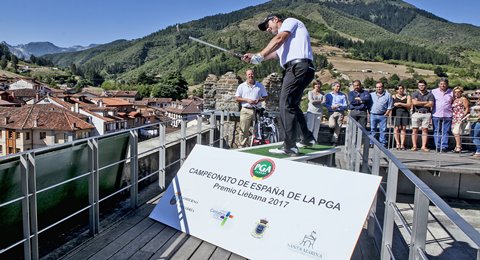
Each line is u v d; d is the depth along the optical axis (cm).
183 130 537
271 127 695
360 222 285
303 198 321
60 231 354
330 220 297
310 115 753
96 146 342
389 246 265
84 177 368
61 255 307
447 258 443
